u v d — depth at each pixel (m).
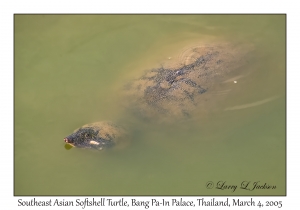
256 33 11.01
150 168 8.86
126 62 10.48
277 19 11.34
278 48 10.53
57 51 10.78
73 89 9.99
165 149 9.13
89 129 9.04
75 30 11.30
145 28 11.37
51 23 11.46
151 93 9.47
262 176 8.66
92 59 10.59
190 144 9.15
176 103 9.31
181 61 9.93
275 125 9.27
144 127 9.34
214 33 11.09
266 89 9.73
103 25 11.45
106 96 9.82
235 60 9.82
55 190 8.46
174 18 11.59
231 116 9.34
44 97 9.84
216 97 9.41
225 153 8.99
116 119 9.42
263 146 9.04
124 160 9.02
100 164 8.92
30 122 9.34
